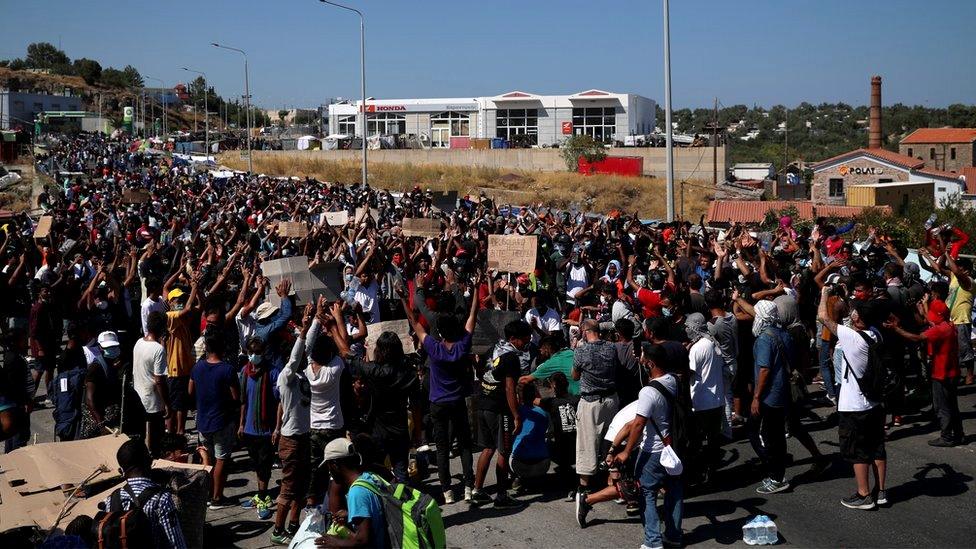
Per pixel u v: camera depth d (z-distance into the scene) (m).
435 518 5.79
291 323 9.80
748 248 14.09
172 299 11.06
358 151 76.38
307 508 7.94
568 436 8.95
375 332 9.59
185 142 92.50
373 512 5.65
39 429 11.38
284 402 7.70
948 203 40.88
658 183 65.06
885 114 162.12
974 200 54.44
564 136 82.38
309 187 40.56
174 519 6.17
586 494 7.95
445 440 8.44
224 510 8.55
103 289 12.34
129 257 15.14
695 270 13.77
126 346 11.96
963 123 142.88
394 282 13.12
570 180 63.53
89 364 9.18
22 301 14.56
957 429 9.58
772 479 8.53
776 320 8.58
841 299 10.07
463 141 79.88
